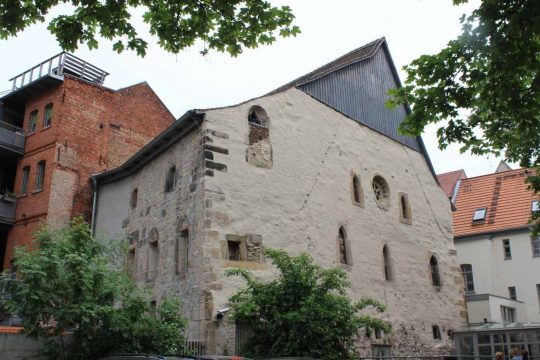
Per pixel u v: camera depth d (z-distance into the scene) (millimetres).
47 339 12758
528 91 10961
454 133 12219
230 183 16984
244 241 16688
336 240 19688
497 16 9867
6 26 9422
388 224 22453
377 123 23984
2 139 24391
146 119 28172
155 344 12617
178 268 16953
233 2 9844
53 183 23250
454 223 35062
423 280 23203
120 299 12984
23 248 12555
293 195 18688
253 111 18781
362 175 22031
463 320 24422
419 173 25453
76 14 9758
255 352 13930
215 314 15180
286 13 10164
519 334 20688
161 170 19375
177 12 10016
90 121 25359
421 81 11484
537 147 14688
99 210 23094
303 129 20047
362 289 20047
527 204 33281
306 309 13328
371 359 14852
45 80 24625
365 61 24672
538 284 30953
